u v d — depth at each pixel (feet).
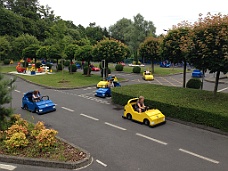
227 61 35.83
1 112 30.22
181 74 115.14
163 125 36.58
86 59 95.04
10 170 22.80
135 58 170.09
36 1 273.33
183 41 43.70
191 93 47.62
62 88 67.87
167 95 45.50
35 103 42.50
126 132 33.35
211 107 36.29
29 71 105.09
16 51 160.25
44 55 117.80
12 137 25.81
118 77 98.63
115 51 82.94
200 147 28.48
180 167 23.63
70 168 23.04
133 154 26.43
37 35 227.81
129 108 38.93
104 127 35.45
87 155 24.91
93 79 86.99
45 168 23.16
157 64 183.62
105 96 57.47
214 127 33.73
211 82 86.33
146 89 51.98
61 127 35.40
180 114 37.58
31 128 31.12
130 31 199.41
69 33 222.28
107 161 24.73
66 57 104.88
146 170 22.98
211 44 36.83
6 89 29.96
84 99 55.01
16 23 202.18
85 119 39.40
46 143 25.57
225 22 35.81
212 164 24.35
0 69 31.19
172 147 28.40
